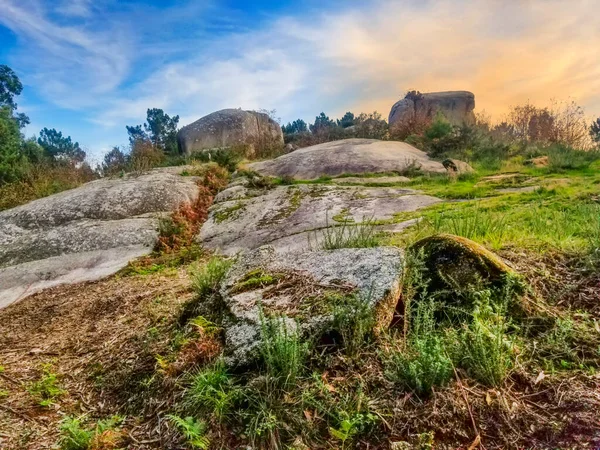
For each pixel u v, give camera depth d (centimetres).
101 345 341
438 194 792
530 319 255
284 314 255
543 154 1199
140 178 1052
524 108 1748
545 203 582
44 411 256
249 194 961
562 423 179
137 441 212
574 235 389
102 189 946
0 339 404
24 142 1897
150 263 630
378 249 322
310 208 792
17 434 232
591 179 765
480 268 284
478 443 177
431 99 2538
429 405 196
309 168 1170
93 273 609
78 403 262
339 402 203
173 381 242
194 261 608
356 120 2230
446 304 277
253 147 1755
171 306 395
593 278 293
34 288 577
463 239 313
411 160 1155
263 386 214
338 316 242
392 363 224
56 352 348
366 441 185
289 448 185
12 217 845
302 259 339
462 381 209
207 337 268
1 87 2709
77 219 826
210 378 223
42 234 761
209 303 321
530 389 203
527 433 178
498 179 893
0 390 285
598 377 204
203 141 1983
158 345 301
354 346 235
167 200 909
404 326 254
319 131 1997
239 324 261
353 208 754
